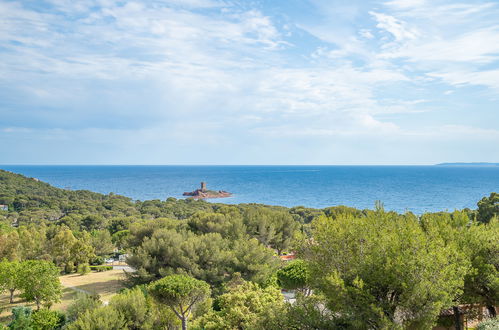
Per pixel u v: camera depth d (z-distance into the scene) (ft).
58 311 85.25
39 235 169.07
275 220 153.58
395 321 38.11
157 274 108.99
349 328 38.73
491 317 47.11
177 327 70.54
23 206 380.99
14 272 97.76
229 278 100.58
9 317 92.58
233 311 51.39
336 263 43.42
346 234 44.96
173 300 61.87
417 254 37.29
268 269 98.94
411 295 35.68
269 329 43.47
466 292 47.11
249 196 611.06
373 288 38.40
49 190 463.83
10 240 137.28
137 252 111.75
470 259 47.24
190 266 102.99
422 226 54.08
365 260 39.63
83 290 117.91
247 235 135.13
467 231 52.60
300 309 42.22
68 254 151.64
